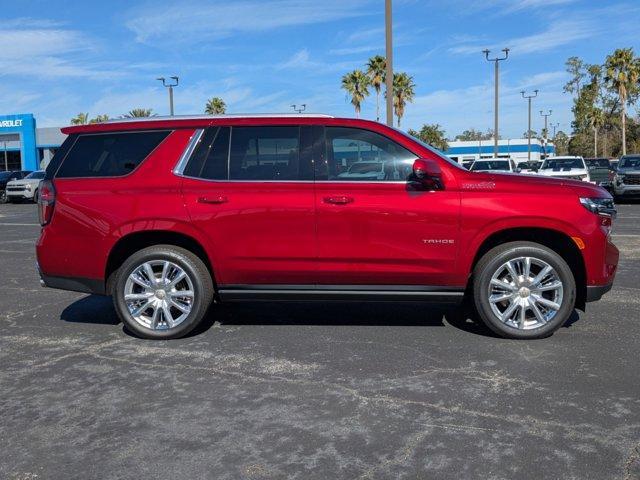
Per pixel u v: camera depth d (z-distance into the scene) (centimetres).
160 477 316
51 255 559
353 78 4928
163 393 429
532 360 488
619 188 2284
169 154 550
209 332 582
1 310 677
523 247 529
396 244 527
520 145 6228
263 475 317
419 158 529
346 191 529
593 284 530
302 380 451
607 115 7675
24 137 5281
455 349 519
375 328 589
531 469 319
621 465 322
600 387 430
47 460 336
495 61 3803
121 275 553
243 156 545
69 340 561
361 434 362
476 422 376
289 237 532
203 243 540
